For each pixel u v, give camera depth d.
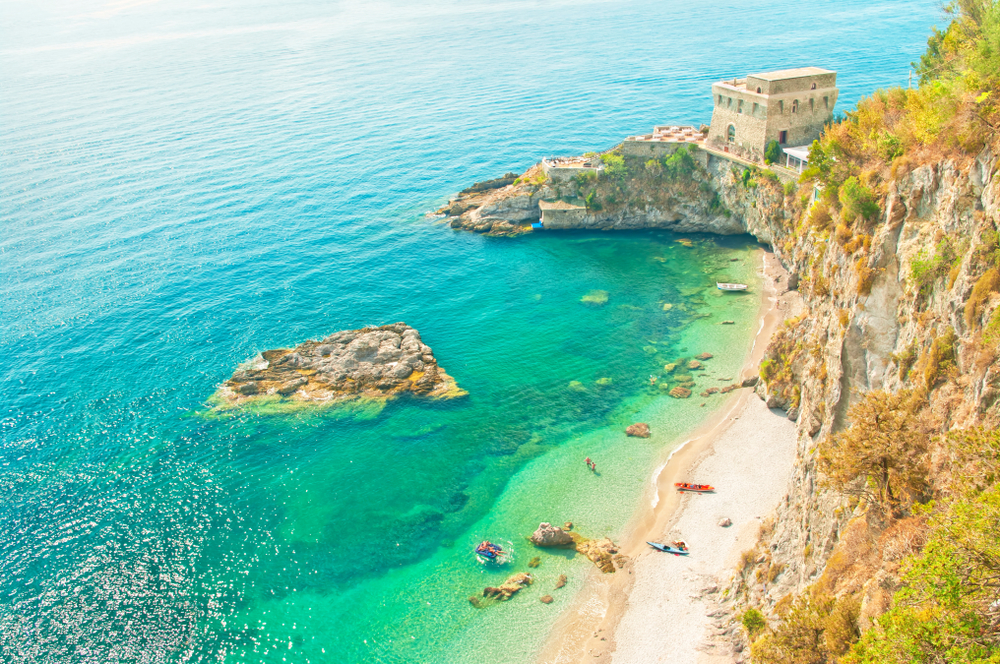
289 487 63.75
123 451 68.44
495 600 52.16
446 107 194.75
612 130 163.62
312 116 190.25
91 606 52.12
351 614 51.50
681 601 50.88
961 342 33.38
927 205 40.47
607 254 110.19
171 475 65.25
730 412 70.75
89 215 126.06
